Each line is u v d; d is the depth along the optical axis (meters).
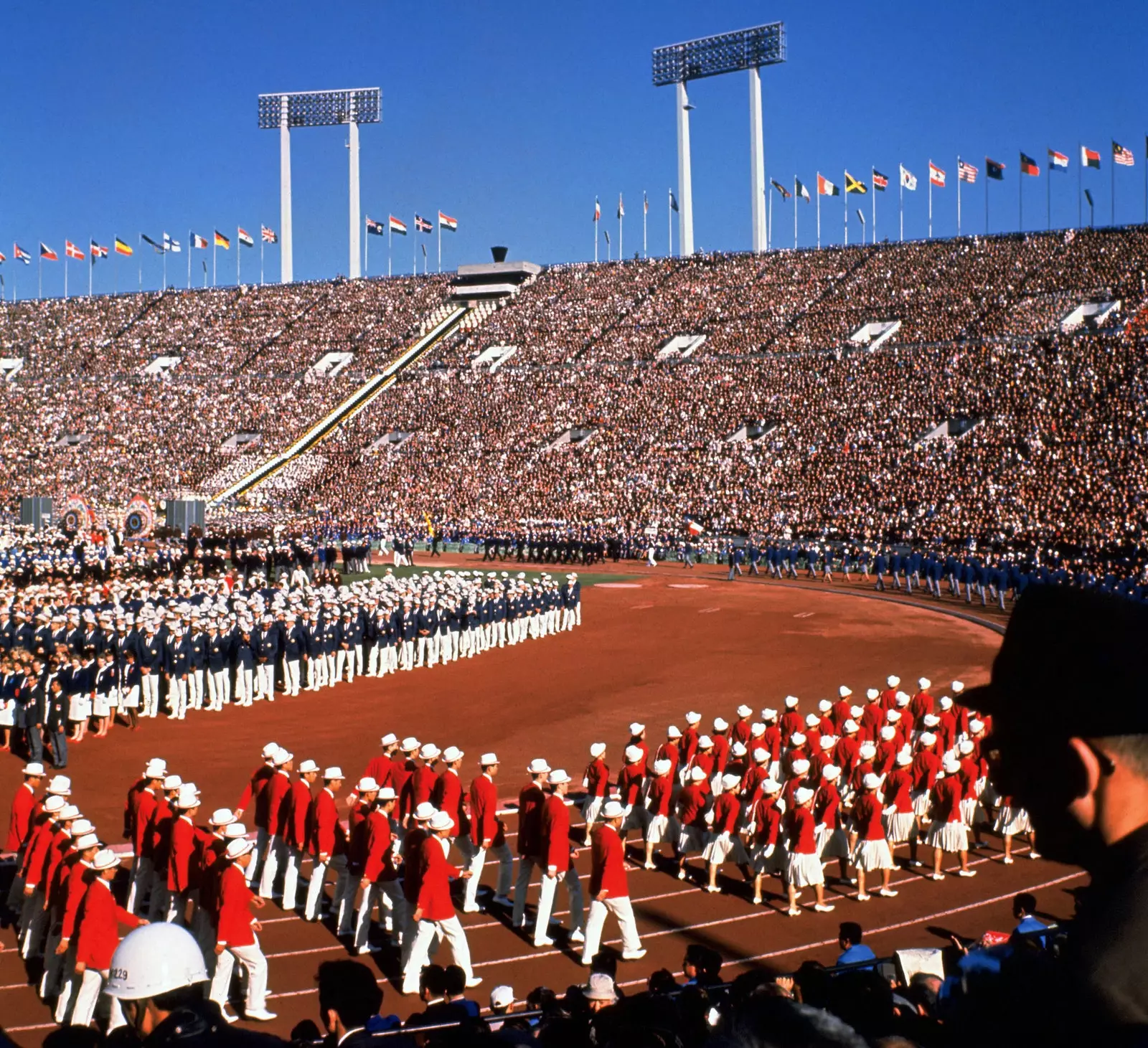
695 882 17.12
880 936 14.75
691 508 68.75
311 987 13.14
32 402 94.25
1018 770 1.75
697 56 97.81
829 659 35.28
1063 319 70.56
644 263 96.12
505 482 76.12
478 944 14.54
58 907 12.64
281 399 90.19
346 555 63.06
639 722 27.00
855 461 66.25
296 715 28.50
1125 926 1.58
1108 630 1.67
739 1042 2.34
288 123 111.31
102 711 26.02
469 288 98.25
